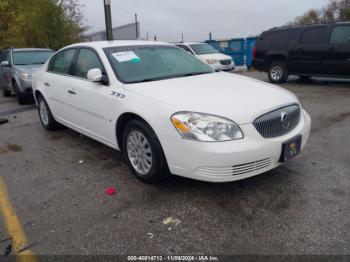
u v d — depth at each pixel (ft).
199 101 10.53
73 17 62.75
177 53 15.90
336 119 20.04
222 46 67.26
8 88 33.45
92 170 13.64
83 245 8.79
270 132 10.50
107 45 14.71
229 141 9.74
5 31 56.65
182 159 10.26
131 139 12.25
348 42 31.09
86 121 14.94
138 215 10.07
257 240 8.68
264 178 12.10
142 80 12.95
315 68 34.09
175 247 8.55
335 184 11.48
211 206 10.39
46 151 16.30
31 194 11.76
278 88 12.78
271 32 37.68
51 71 18.34
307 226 9.15
